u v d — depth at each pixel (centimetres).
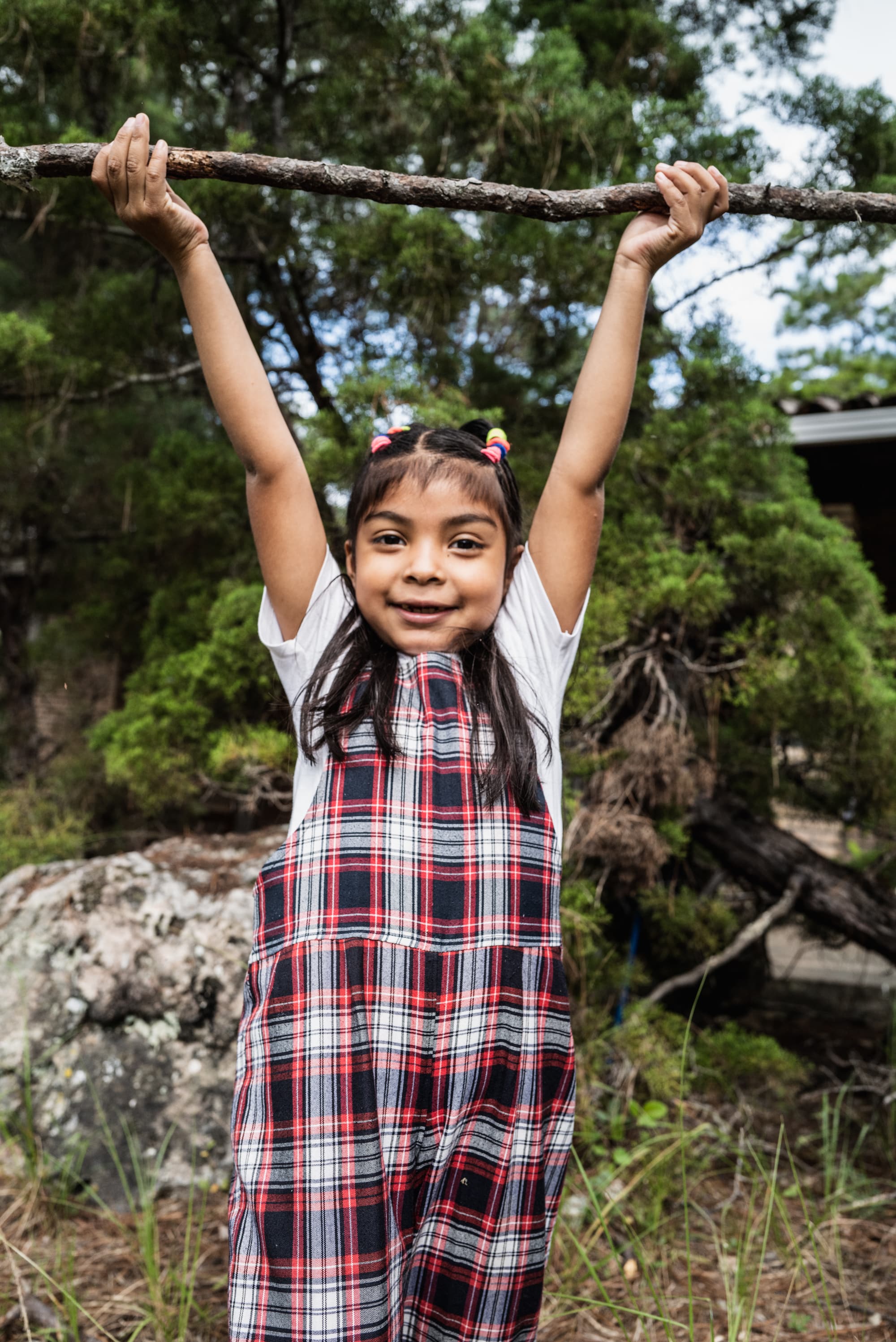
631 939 351
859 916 358
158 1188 249
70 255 558
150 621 450
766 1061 293
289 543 133
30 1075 255
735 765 381
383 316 382
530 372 409
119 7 320
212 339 129
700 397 343
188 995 272
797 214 131
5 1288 207
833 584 316
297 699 135
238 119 389
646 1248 230
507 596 140
